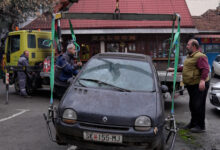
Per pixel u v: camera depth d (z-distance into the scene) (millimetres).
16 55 10180
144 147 3580
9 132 5344
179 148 4703
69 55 5863
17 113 7027
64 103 3932
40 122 6125
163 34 18453
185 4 20484
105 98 3965
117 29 18109
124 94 4109
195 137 5387
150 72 4766
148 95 4145
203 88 5332
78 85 4438
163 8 20156
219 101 7301
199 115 5668
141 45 18703
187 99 10047
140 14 5074
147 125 3584
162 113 3861
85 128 3596
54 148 4473
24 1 14406
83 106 3787
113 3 20797
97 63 4961
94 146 3615
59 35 8133
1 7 13758
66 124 3709
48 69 9227
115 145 3576
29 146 4547
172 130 4258
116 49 18922
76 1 11195
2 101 8734
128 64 4906
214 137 5410
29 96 9531
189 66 5586
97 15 5121
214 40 20266
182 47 18750
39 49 10227
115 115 3617
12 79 10445
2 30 17484
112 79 4539
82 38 19047
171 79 7539
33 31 10055
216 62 17297
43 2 14906
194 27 18109
